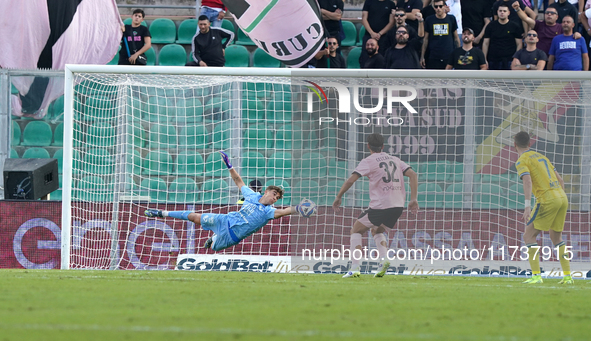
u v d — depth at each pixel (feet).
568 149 115.44
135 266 107.65
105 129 127.85
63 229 99.50
